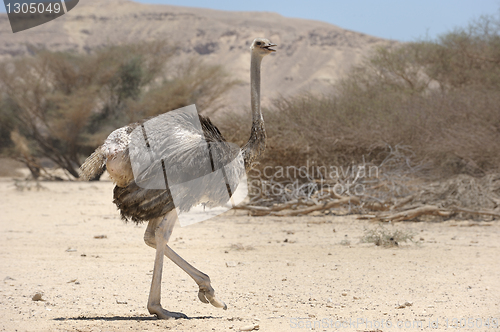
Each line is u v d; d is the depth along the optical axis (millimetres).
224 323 10883
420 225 27016
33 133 81875
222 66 85938
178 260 11539
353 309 12312
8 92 80188
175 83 82938
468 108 33750
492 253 19625
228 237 24047
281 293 14094
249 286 14938
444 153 32469
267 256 19531
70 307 12516
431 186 31250
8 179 79375
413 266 17484
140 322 10914
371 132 32531
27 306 12469
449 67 52094
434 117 33594
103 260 18969
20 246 21875
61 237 24469
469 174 33062
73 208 37906
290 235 24531
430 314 11742
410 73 52156
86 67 82938
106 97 85562
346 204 31047
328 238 23594
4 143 81750
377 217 28078
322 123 34188
